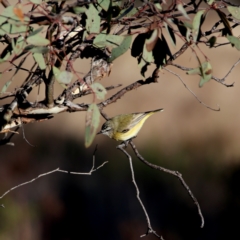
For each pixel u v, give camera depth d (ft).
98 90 13.29
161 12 13.07
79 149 51.01
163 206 46.68
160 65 14.55
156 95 58.49
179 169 50.52
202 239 44.34
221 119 55.67
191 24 13.15
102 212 45.39
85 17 14.52
